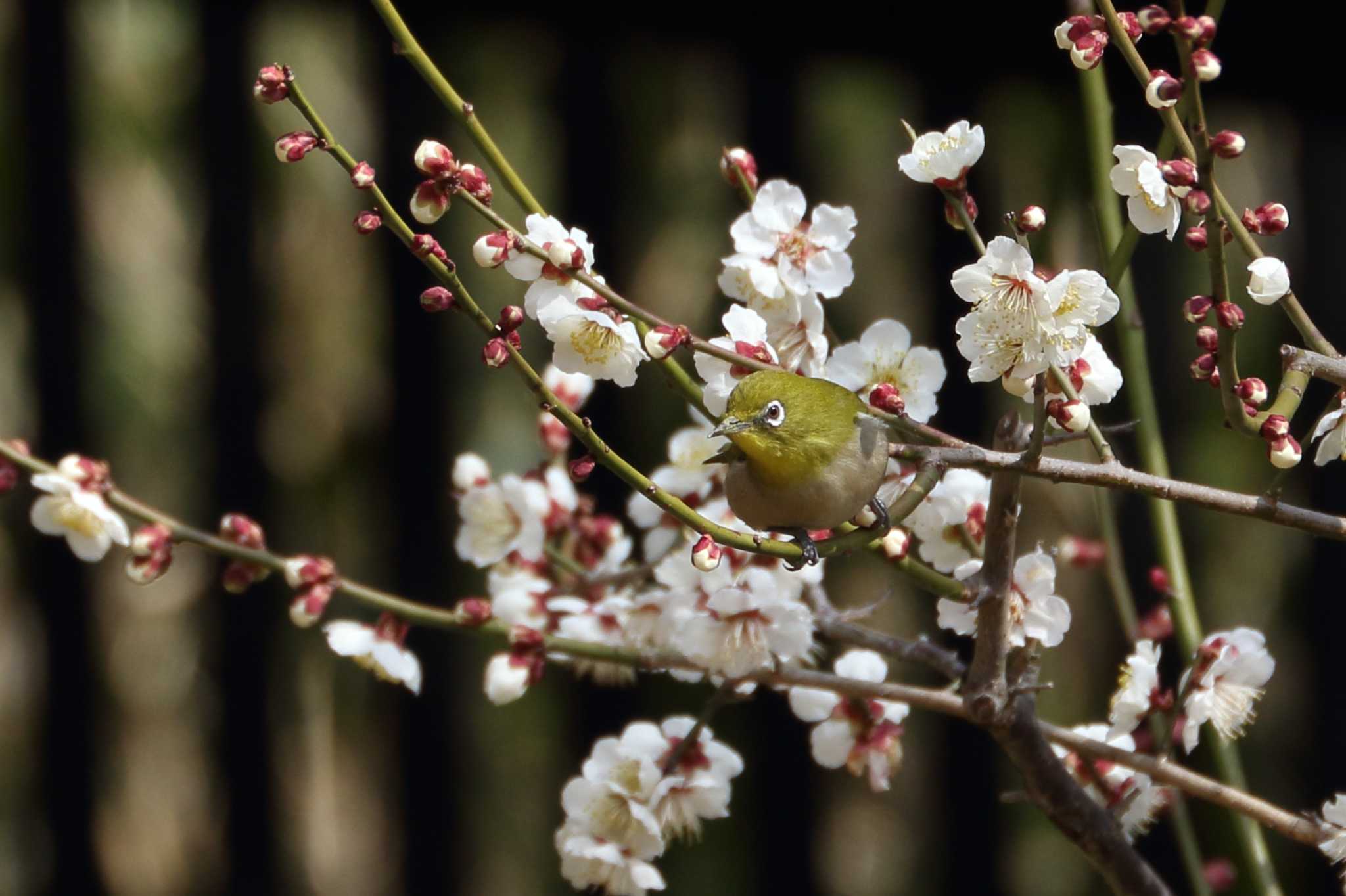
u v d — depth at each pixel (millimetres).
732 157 2508
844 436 2465
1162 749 2525
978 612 2479
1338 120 2748
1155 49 2684
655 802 2502
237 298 2914
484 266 2447
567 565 2564
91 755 2840
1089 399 2455
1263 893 2561
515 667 2508
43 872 2834
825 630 2525
